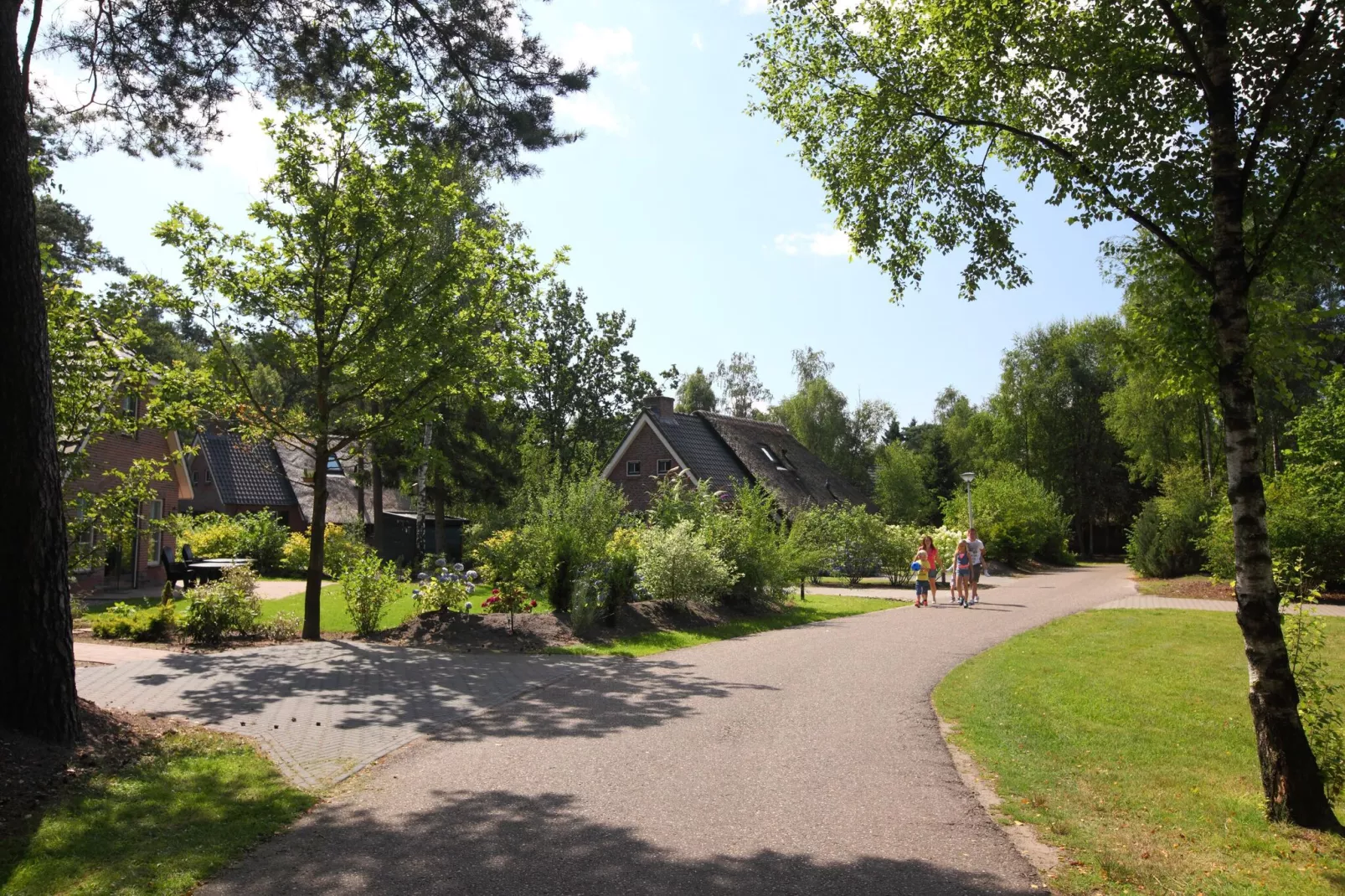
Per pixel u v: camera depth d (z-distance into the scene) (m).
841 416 67.31
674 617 16.02
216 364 13.79
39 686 6.51
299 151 13.41
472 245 14.16
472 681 10.38
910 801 5.84
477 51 9.61
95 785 5.86
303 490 40.75
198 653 12.05
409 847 4.92
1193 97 6.91
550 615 14.70
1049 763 6.85
